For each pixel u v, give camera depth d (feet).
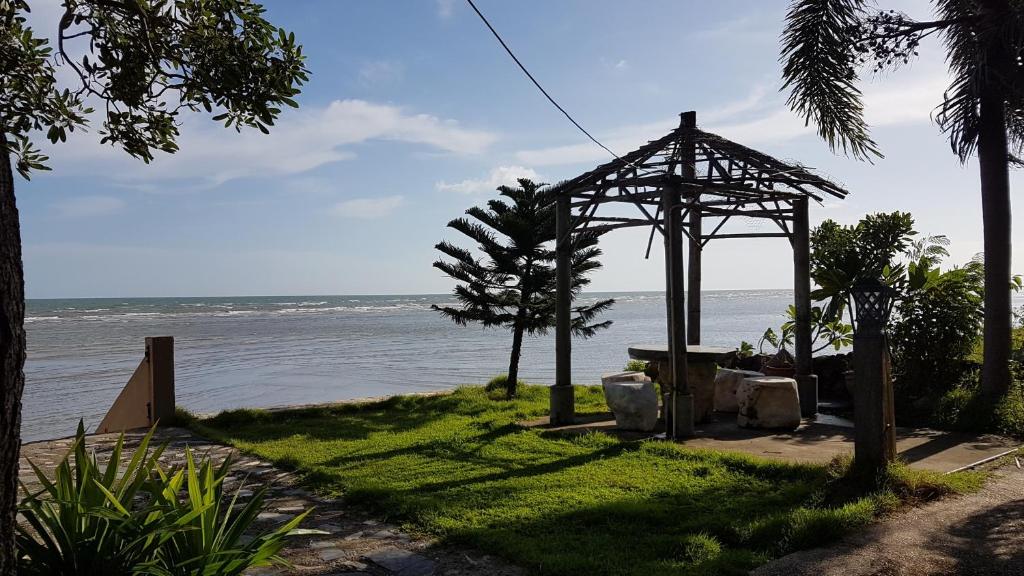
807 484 16.61
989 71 24.21
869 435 16.25
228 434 26.48
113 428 30.19
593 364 75.56
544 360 79.77
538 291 37.63
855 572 11.64
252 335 118.01
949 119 25.30
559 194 26.78
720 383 29.37
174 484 10.00
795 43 27.37
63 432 36.76
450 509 15.38
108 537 9.05
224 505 16.51
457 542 13.55
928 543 13.00
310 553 13.07
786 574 11.60
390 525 14.80
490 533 13.66
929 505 15.37
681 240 23.32
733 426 25.68
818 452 20.89
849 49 26.50
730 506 15.35
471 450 22.06
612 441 22.16
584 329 40.32
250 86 9.91
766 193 26.23
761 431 24.53
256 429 27.66
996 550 12.60
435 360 78.69
